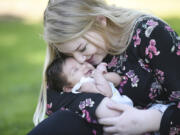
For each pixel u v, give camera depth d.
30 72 7.10
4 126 4.30
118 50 2.33
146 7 12.29
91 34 2.29
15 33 10.87
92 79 2.42
